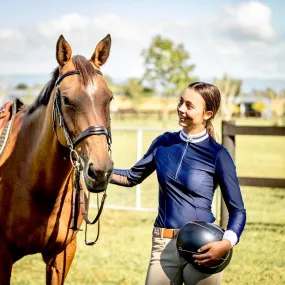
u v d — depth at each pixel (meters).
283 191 10.45
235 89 47.41
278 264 5.43
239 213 2.59
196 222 2.58
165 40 51.25
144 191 9.41
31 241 3.18
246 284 4.81
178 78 50.62
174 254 2.67
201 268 2.53
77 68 2.75
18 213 3.14
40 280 4.83
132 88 58.59
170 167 2.71
